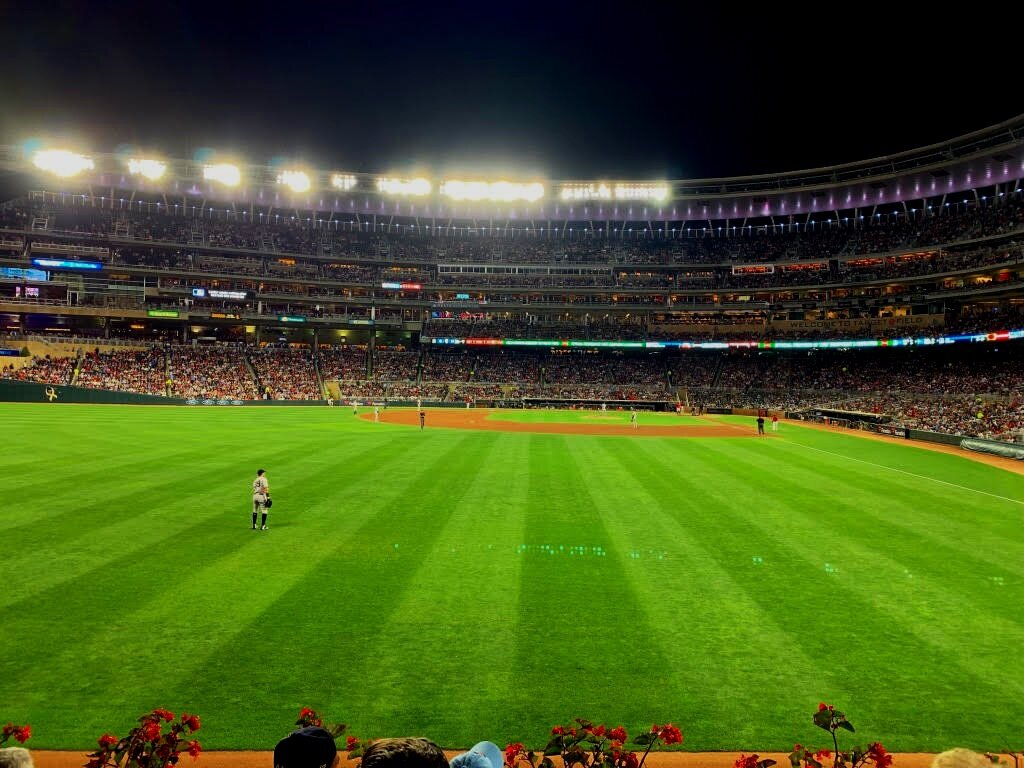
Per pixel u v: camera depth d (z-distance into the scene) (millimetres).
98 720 7207
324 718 7332
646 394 82438
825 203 82938
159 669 8469
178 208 86812
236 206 89688
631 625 10289
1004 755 6641
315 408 71125
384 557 13812
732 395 79000
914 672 8773
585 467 28094
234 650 9086
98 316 76938
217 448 31625
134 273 79562
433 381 85750
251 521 16750
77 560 13133
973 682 8508
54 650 8992
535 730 7160
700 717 7543
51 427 39844
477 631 9945
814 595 11836
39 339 73000
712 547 15055
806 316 84312
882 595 11875
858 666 8938
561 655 9141
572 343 85375
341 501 19625
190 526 16094
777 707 7793
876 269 77312
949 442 43375
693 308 86125
